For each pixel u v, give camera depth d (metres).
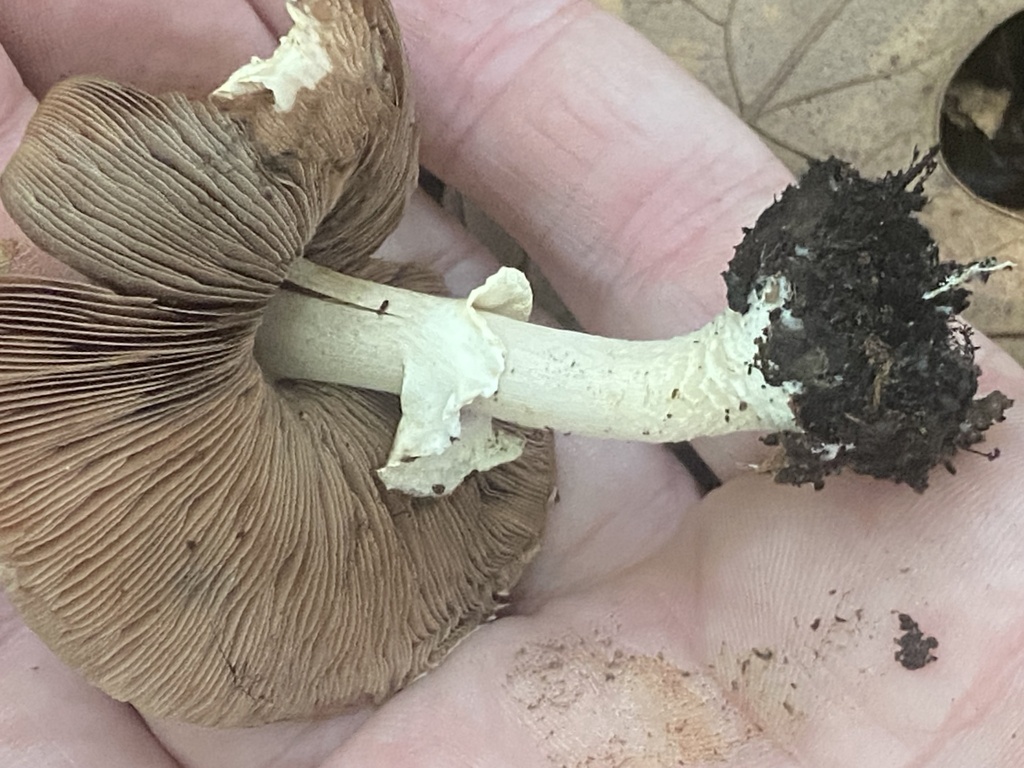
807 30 0.16
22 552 0.07
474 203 0.13
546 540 0.13
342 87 0.07
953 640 0.09
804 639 0.10
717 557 0.11
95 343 0.06
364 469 0.09
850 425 0.08
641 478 0.13
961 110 0.15
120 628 0.07
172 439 0.07
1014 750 0.09
